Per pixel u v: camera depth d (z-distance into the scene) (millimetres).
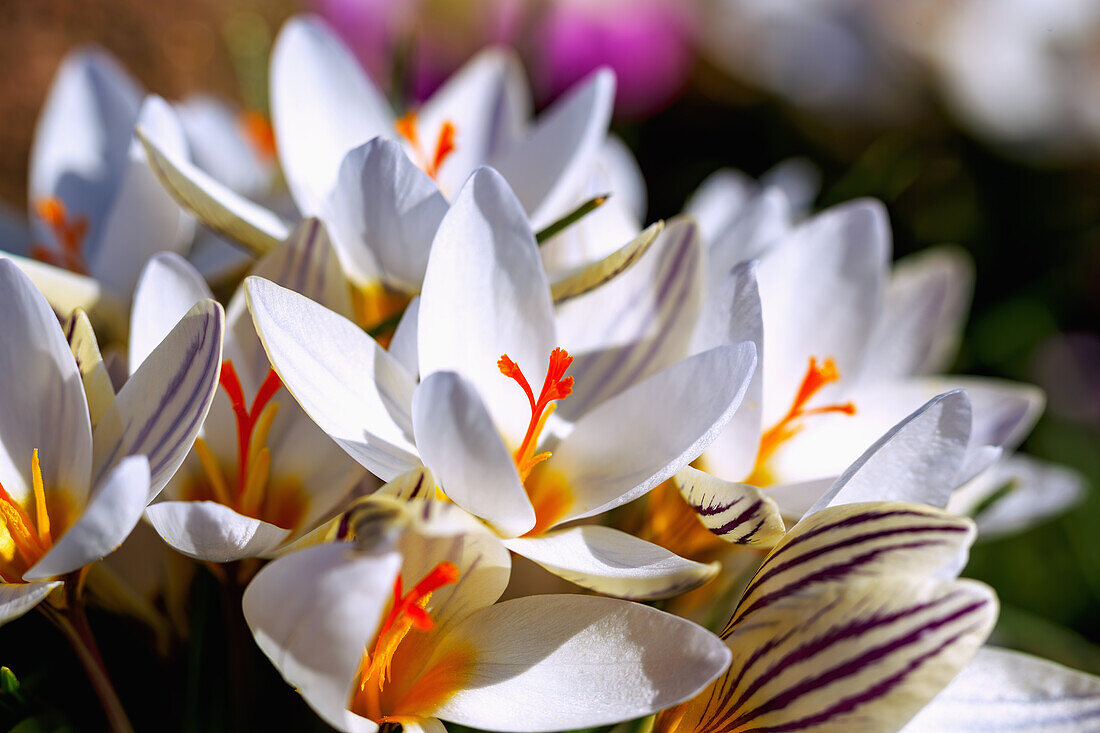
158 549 323
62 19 475
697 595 332
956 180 621
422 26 542
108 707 307
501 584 298
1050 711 311
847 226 345
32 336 300
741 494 298
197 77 513
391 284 326
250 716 312
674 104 644
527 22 568
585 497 308
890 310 363
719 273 340
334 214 321
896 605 289
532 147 345
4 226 371
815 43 652
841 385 345
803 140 645
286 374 295
